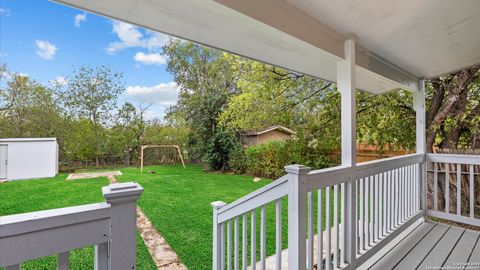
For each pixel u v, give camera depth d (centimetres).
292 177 147
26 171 806
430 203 394
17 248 69
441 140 436
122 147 1215
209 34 188
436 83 437
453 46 245
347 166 201
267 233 322
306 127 602
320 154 631
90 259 252
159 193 545
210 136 927
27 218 70
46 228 73
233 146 891
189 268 238
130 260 87
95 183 679
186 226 345
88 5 145
